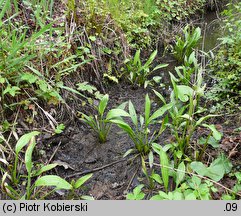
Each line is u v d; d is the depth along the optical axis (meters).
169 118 3.06
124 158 2.65
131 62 3.67
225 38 3.35
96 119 2.86
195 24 5.01
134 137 2.59
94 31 3.53
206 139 2.55
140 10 4.27
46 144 2.70
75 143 2.80
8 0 2.62
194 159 2.51
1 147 2.44
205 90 3.34
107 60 3.62
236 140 2.58
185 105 2.98
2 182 2.15
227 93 3.15
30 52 2.93
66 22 3.36
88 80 3.35
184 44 3.98
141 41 4.13
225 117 2.94
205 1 5.48
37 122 2.77
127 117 3.11
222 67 3.43
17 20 3.23
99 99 3.25
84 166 2.61
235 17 4.39
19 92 2.61
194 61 3.48
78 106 3.08
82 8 3.60
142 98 3.39
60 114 2.91
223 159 2.41
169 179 2.41
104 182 2.47
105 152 2.72
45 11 3.12
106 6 3.75
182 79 3.27
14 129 2.61
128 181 2.47
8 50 2.66
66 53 3.17
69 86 3.10
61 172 2.55
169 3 4.84
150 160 2.50
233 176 2.35
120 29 3.80
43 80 2.81
